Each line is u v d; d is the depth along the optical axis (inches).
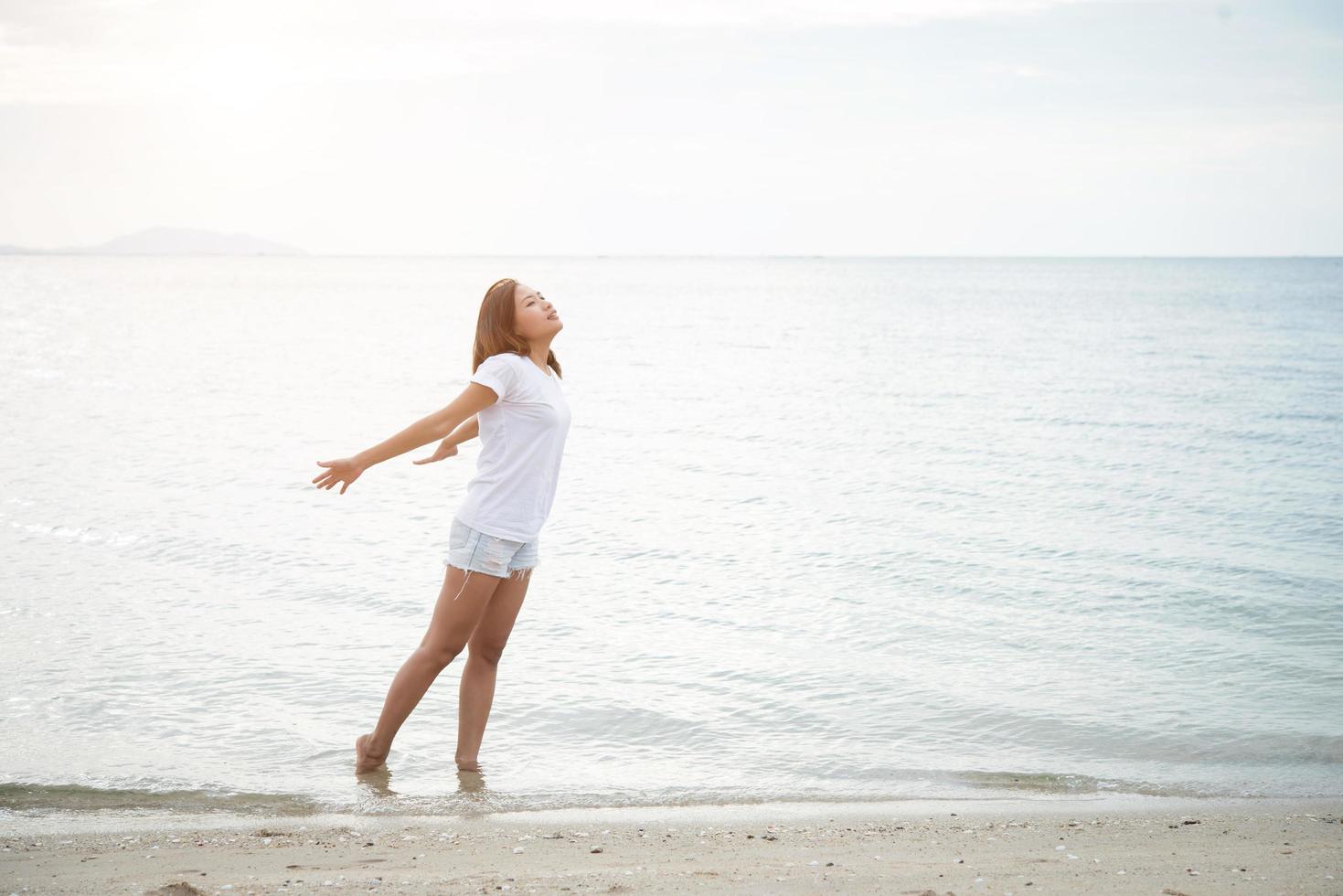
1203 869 140.9
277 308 2849.4
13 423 740.7
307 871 139.5
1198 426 754.8
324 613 307.6
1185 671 264.5
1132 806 183.5
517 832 164.7
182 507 462.9
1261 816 177.0
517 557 192.9
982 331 1974.7
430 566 364.2
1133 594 336.2
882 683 254.2
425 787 190.1
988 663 270.4
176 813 174.9
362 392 991.6
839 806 182.7
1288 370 1179.3
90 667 256.1
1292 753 213.8
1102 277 6510.8
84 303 3088.1
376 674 253.9
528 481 187.0
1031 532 428.1
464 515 188.2
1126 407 876.0
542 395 184.9
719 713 233.8
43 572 351.6
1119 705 240.8
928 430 751.7
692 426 780.0
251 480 535.8
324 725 221.5
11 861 145.6
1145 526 440.1
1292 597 330.6
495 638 198.5
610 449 668.1
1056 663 270.8
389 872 138.9
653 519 452.8
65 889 130.3
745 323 2303.2
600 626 299.4
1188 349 1496.1
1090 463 608.1
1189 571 362.9
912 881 132.8
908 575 359.9
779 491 522.9
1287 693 248.5
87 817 171.6
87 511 452.1
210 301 3270.2
